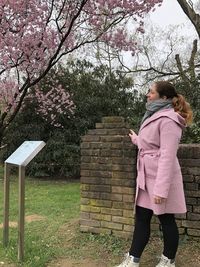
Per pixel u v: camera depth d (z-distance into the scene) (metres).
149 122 3.96
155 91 4.08
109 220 5.19
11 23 11.20
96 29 12.34
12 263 4.54
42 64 11.61
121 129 5.20
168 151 3.75
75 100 13.69
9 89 12.08
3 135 13.16
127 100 14.20
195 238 4.80
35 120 13.48
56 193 9.27
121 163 5.12
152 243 4.83
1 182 11.58
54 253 4.78
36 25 11.24
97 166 5.30
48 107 13.09
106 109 13.77
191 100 12.10
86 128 13.19
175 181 3.91
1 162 14.37
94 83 14.15
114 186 5.16
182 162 4.87
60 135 12.97
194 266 4.30
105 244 4.96
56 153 12.67
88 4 11.80
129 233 5.03
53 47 11.45
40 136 13.20
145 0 11.70
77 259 4.62
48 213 6.89
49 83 13.73
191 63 17.36
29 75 11.83
